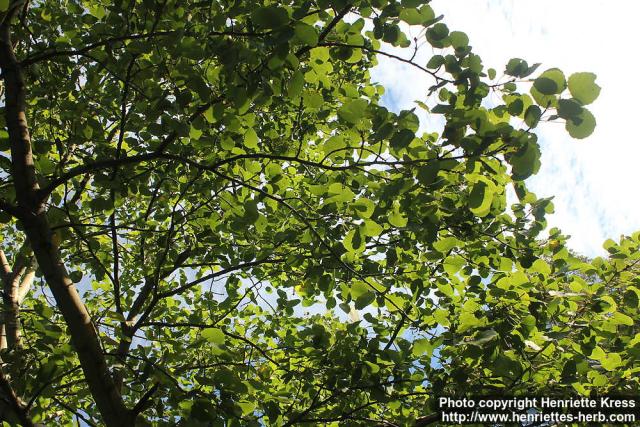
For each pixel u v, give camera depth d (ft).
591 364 12.09
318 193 10.47
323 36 8.10
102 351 9.18
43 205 9.07
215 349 9.13
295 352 12.21
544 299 11.10
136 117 11.89
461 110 7.30
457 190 10.72
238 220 11.23
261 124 13.46
